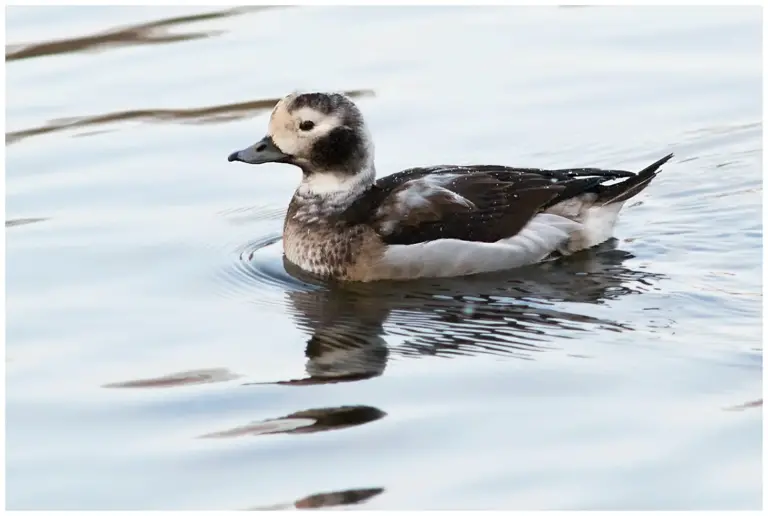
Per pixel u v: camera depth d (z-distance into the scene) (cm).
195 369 1218
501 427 1080
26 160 1794
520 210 1433
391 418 1103
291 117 1445
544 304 1332
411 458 1041
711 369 1171
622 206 1631
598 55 2081
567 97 1955
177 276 1461
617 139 1842
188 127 1881
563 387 1144
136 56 2086
